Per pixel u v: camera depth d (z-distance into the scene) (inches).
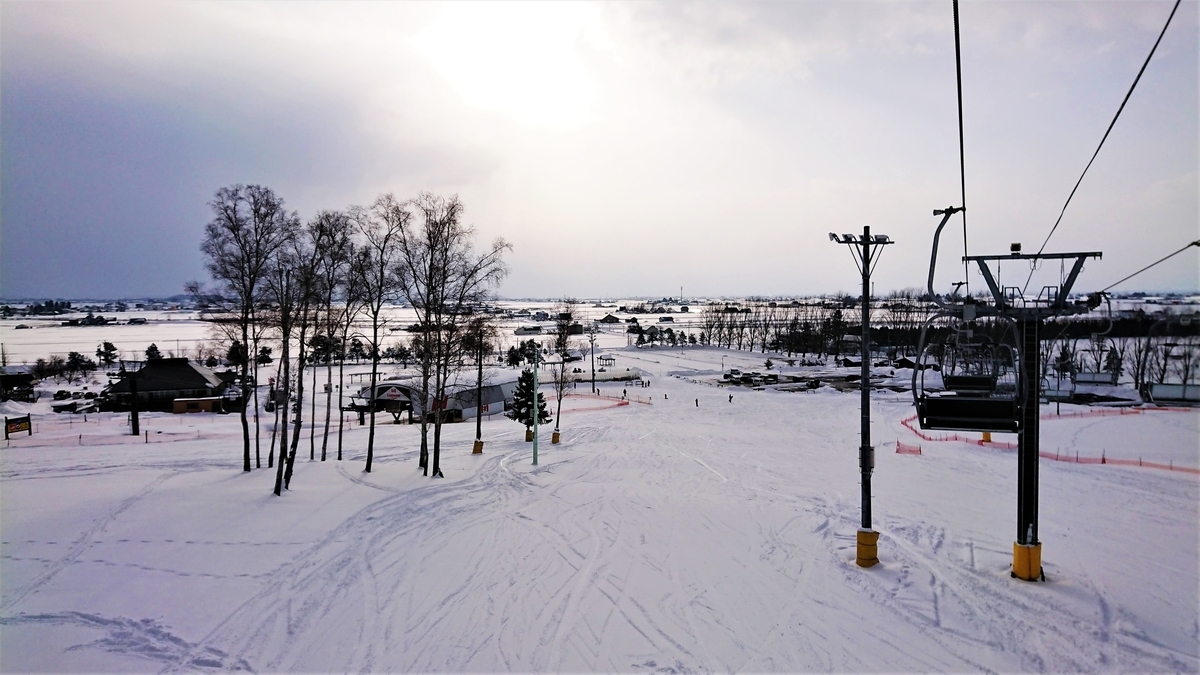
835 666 439.2
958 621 509.7
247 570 594.2
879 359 4207.7
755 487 1045.2
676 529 784.9
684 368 4079.7
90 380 3287.4
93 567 575.8
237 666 432.1
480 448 1359.5
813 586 590.2
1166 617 510.9
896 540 729.0
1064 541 715.4
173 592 538.0
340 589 569.6
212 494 829.2
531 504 912.3
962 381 600.4
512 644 471.5
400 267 1005.2
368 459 1048.8
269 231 902.4
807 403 2541.8
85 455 1298.0
